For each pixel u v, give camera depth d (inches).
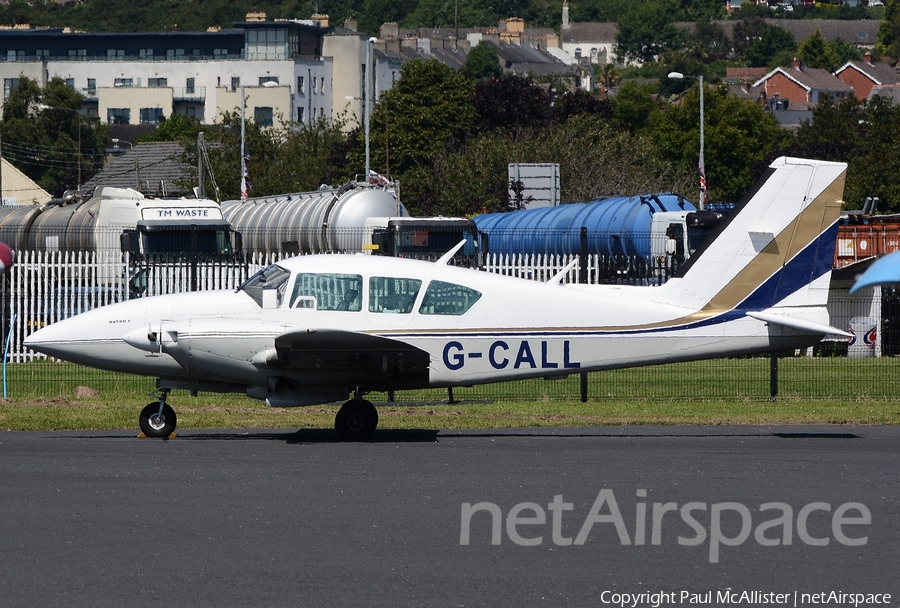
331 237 5088.6
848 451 2373.3
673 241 5216.5
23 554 1562.5
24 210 5516.7
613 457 2277.3
